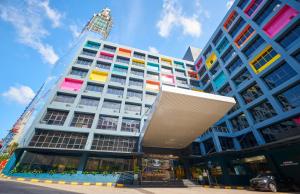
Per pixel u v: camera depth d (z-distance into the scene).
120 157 19.69
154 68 33.97
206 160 21.52
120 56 31.94
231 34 28.08
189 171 21.28
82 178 16.11
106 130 20.66
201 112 13.69
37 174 15.23
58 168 17.06
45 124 18.78
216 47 30.78
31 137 17.45
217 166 20.05
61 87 23.38
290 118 16.03
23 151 16.86
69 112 20.95
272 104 17.83
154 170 21.27
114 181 16.69
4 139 30.75
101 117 22.41
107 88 26.02
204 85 33.94
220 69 28.53
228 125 23.83
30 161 16.64
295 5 17.22
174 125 15.85
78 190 8.98
